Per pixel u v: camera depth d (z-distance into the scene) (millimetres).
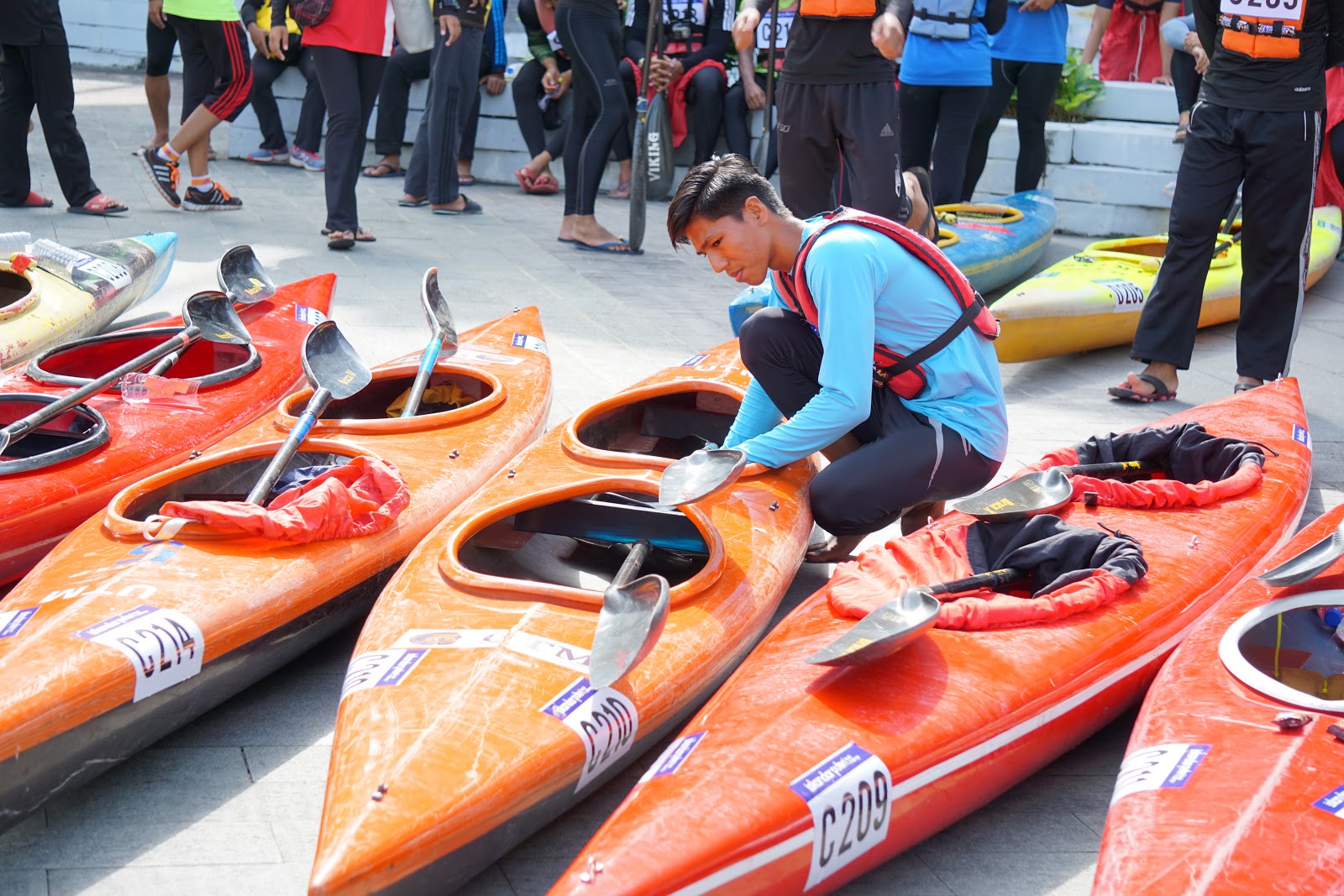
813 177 5773
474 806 2041
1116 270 6078
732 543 2963
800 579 3525
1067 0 8016
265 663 2748
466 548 2992
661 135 8281
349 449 3332
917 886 2264
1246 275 5047
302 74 10305
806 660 2309
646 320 6188
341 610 2918
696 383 3891
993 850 2379
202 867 2244
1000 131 9117
